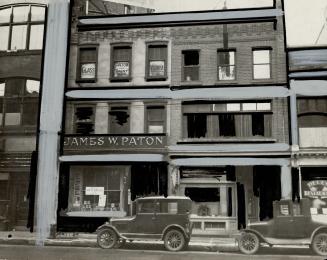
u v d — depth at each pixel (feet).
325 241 46.14
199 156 63.93
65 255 46.52
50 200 65.10
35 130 68.28
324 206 59.98
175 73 67.00
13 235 62.44
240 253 47.96
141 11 70.03
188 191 63.41
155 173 64.39
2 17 72.79
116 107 67.67
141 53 68.49
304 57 64.18
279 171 62.03
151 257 44.65
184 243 49.16
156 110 67.05
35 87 70.18
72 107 68.23
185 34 67.82
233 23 66.85
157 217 50.42
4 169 67.77
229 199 62.44
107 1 70.90
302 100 63.62
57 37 70.23
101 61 69.15
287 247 51.60
